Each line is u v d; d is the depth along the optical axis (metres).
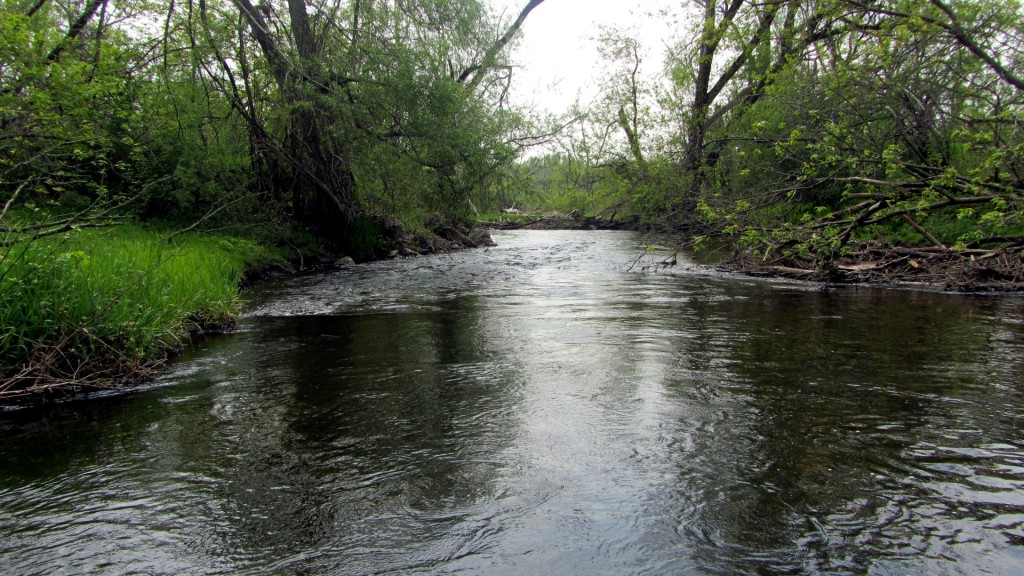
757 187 12.39
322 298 9.51
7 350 4.39
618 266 14.40
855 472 2.88
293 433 3.55
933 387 4.24
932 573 2.10
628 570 2.15
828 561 2.19
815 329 6.44
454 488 2.80
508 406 3.96
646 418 3.67
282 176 16.09
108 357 4.77
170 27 12.23
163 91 12.34
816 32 10.27
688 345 5.71
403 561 2.23
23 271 4.70
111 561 2.26
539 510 2.58
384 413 3.88
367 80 13.41
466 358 5.36
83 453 3.31
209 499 2.74
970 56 8.82
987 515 2.48
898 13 8.20
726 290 9.87
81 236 7.39
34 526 2.53
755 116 13.63
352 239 16.34
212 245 12.31
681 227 15.48
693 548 2.28
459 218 21.69
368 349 5.83
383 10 13.94
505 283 11.30
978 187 7.46
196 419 3.84
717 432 3.43
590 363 5.07
